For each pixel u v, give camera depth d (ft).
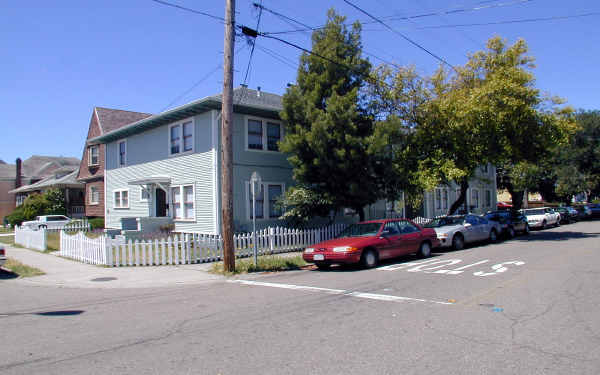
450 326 19.66
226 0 38.99
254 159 64.69
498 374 14.11
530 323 19.76
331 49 54.60
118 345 18.53
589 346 16.52
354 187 50.93
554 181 137.69
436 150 66.69
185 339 19.11
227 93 39.24
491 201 126.31
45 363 16.42
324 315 22.48
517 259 41.91
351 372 14.61
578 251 47.01
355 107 52.42
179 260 46.01
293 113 56.29
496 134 62.13
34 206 117.91
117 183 84.64
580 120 127.75
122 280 37.47
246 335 19.35
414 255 48.19
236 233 60.49
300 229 59.98
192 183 64.85
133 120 107.96
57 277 39.24
